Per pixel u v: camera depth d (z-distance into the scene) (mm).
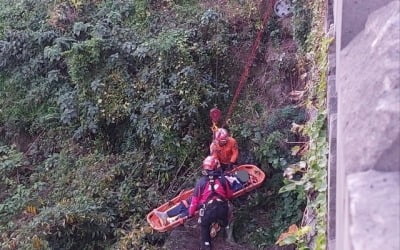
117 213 8531
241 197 8508
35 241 7570
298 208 7906
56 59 9859
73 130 9812
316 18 7168
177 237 8195
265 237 8016
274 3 9883
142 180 9055
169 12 10195
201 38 9758
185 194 8359
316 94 5719
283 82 9367
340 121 1866
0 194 9133
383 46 1772
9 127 10359
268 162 8508
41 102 10141
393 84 1572
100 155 9312
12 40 10312
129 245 7914
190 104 9148
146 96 9375
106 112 9461
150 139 9305
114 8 10453
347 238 1397
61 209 8055
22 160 9586
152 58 9539
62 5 10562
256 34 9820
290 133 8445
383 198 1312
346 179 1445
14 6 11000
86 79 9625
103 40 9625
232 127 9031
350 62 1981
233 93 9602
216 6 10133
